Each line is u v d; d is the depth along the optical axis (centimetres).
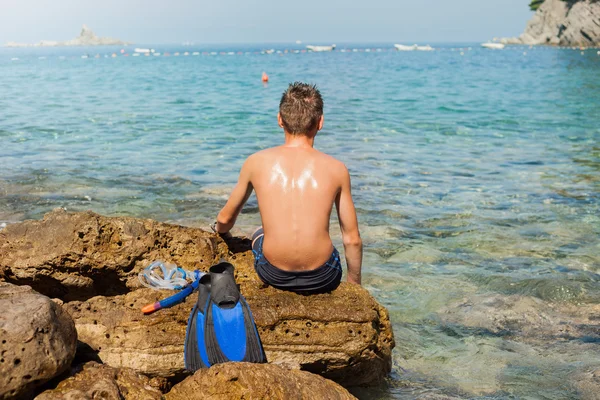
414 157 1210
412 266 636
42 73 4731
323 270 390
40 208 820
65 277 438
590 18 12106
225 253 464
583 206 855
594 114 1958
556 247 693
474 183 992
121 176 1012
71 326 317
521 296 562
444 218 798
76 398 281
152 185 953
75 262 434
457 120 1806
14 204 835
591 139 1449
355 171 1070
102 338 369
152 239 446
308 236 381
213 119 1795
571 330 500
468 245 698
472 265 639
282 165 388
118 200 866
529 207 852
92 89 2994
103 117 1819
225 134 1502
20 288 335
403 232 741
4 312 292
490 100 2450
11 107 2100
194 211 820
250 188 406
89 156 1191
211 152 1250
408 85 3325
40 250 436
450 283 592
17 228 447
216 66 6038
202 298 369
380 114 1948
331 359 388
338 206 391
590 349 466
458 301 554
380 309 411
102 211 812
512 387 416
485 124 1720
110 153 1227
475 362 451
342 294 401
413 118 1847
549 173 1067
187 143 1362
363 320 392
